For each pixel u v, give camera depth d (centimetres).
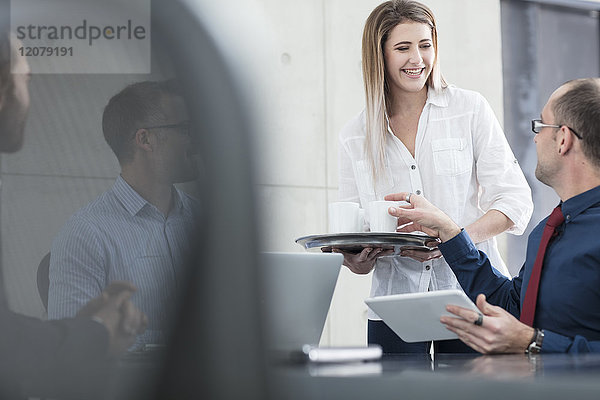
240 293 41
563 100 160
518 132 498
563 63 512
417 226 219
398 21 245
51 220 54
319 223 448
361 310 448
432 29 251
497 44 492
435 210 197
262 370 41
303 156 448
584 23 516
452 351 238
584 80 161
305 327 105
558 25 512
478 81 486
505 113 497
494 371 70
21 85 53
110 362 48
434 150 251
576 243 152
